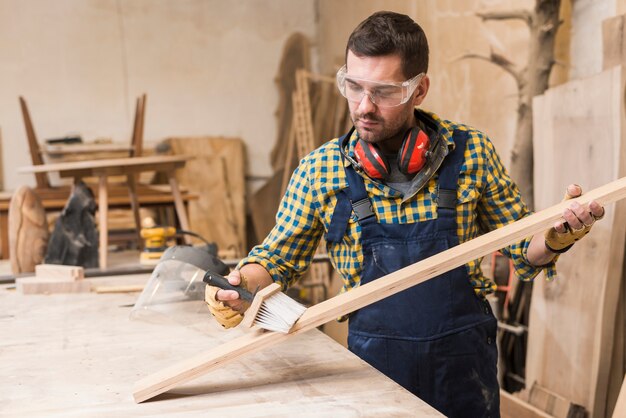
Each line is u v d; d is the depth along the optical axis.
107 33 6.08
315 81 6.43
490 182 1.71
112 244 4.36
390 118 1.56
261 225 6.45
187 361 1.48
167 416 1.32
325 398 1.37
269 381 1.48
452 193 1.65
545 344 2.90
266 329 1.50
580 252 2.71
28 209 3.05
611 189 1.45
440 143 1.68
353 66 1.54
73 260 3.04
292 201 1.75
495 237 1.47
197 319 2.04
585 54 2.87
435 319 1.62
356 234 1.68
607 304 2.54
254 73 6.46
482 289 1.70
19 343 1.87
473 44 3.74
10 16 5.84
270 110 6.52
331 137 5.93
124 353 1.75
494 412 1.70
